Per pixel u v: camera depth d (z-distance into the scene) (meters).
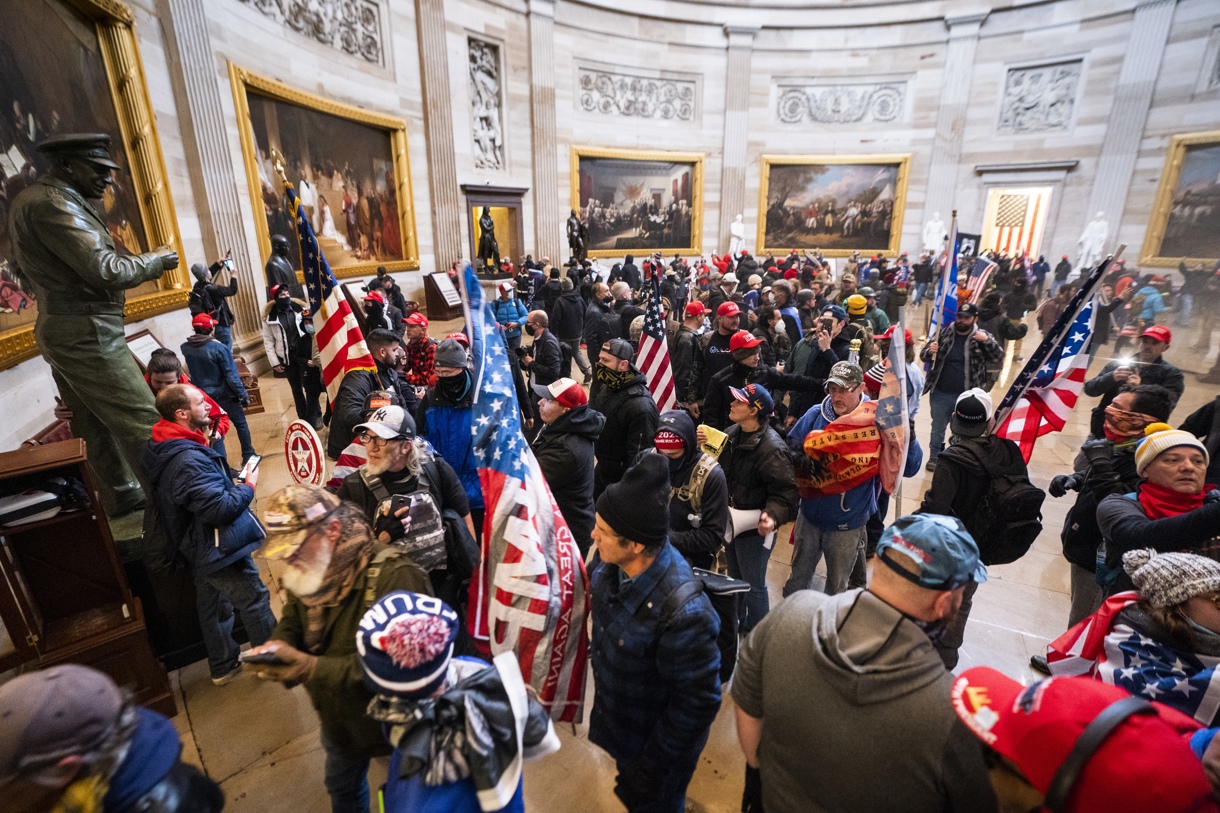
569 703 2.05
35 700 0.80
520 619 1.92
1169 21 15.45
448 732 1.11
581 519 2.92
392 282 9.91
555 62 16.62
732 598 2.05
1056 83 17.34
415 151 13.20
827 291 11.87
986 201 18.83
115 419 3.10
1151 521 2.11
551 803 2.22
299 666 1.54
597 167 18.19
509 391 2.04
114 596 2.55
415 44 12.91
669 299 11.56
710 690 1.57
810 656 1.17
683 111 18.98
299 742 2.46
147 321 6.22
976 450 2.52
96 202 5.57
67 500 2.38
